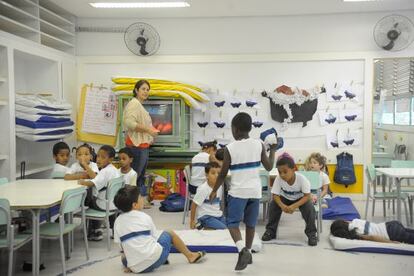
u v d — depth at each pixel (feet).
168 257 11.57
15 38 15.08
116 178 12.50
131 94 19.42
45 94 17.97
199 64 20.71
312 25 20.02
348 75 20.03
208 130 20.75
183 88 19.21
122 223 10.34
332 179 20.29
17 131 15.31
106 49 20.94
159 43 20.70
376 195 15.48
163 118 19.60
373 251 11.95
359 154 20.11
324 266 10.88
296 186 13.05
